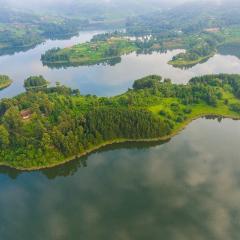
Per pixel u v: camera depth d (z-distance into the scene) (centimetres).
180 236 17588
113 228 18362
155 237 17625
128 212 19412
